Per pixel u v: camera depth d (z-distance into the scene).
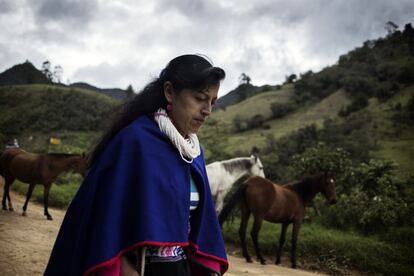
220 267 1.67
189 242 1.55
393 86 62.69
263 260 7.63
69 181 16.23
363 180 11.80
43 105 68.44
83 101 66.88
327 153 12.70
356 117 49.75
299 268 8.16
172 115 1.55
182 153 1.46
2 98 75.81
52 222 7.88
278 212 7.82
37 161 8.22
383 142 40.22
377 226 9.90
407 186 12.72
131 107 1.56
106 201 1.32
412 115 47.84
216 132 67.12
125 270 1.33
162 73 1.60
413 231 9.16
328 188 8.04
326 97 73.44
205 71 1.49
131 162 1.37
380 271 8.10
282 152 33.78
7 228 6.28
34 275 3.87
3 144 39.50
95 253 1.25
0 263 4.08
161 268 1.43
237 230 9.66
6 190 8.67
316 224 10.81
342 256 8.41
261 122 67.50
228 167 9.27
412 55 78.00
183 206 1.40
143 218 1.30
